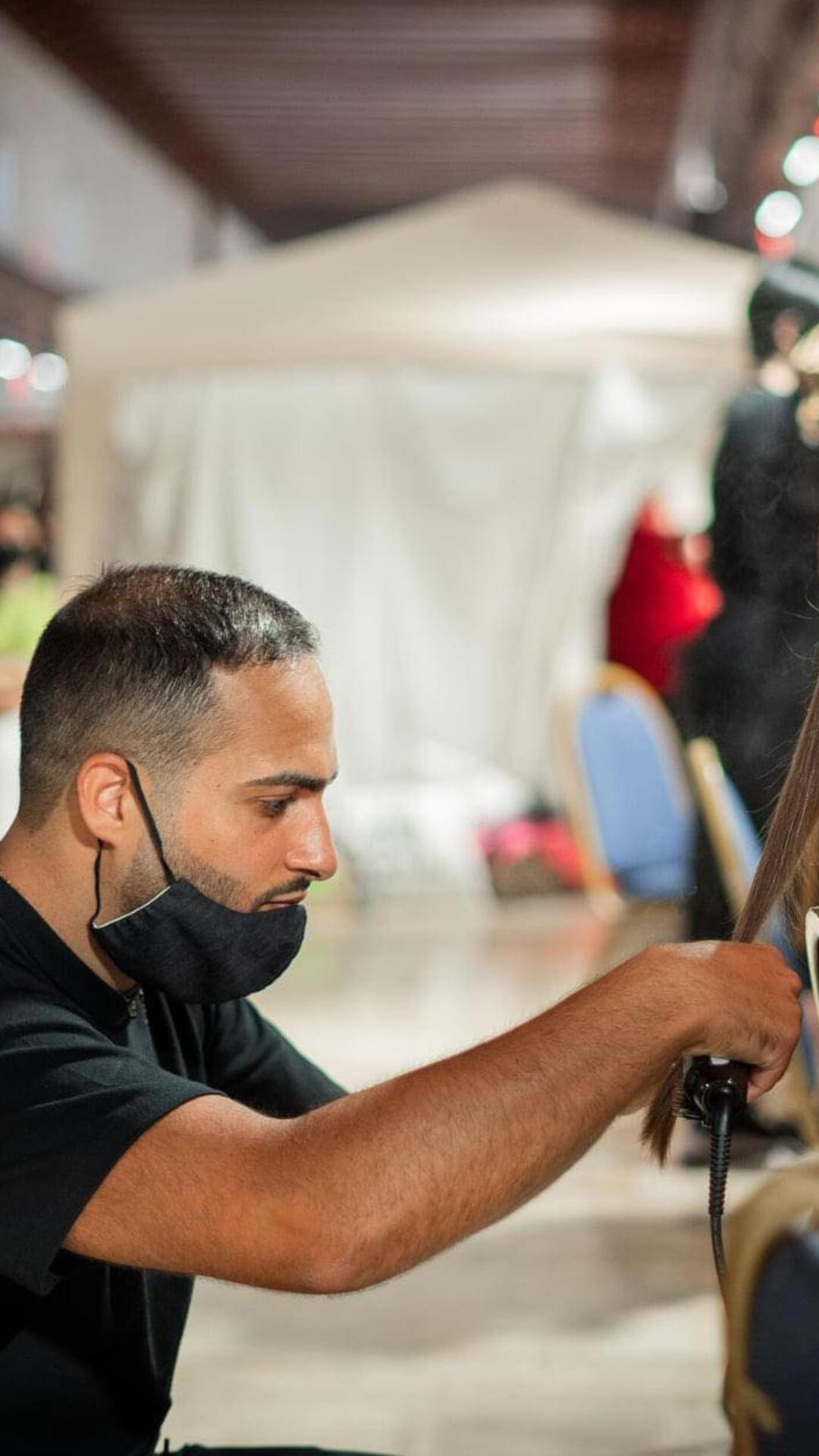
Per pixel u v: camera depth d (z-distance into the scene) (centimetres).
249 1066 157
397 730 885
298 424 871
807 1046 245
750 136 1393
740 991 116
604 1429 269
